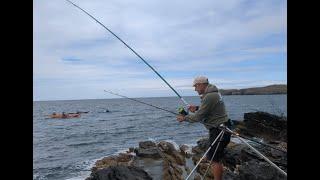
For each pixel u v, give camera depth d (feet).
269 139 83.76
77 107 417.49
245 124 90.63
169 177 41.04
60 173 62.80
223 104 18.21
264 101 380.37
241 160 43.70
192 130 127.34
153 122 173.37
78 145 104.73
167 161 51.90
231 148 49.78
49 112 310.86
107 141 110.52
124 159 59.77
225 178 32.48
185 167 46.19
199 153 54.75
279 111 118.83
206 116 18.20
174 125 151.53
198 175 37.40
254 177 30.48
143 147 64.95
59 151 94.58
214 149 18.08
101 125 167.73
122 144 101.86
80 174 59.77
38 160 79.82
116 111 298.15
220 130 18.02
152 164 51.44
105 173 36.99
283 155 39.65
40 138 125.90
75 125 173.06
